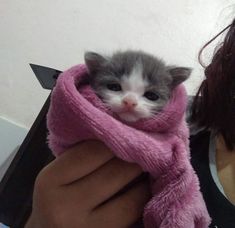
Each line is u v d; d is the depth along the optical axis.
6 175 0.21
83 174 0.13
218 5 0.28
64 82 0.13
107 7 0.28
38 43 0.27
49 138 0.14
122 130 0.12
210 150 0.17
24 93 0.27
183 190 0.12
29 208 0.20
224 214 0.15
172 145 0.13
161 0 0.29
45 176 0.13
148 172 0.13
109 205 0.13
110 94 0.13
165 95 0.14
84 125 0.12
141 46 0.28
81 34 0.28
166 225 0.12
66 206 0.13
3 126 0.27
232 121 0.18
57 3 0.28
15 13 0.27
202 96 0.19
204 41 0.28
